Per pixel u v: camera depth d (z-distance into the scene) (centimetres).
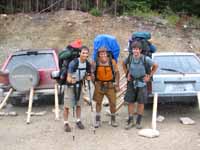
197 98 793
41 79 899
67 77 732
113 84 755
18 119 846
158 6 2209
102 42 824
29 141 693
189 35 1811
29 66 877
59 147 656
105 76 747
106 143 669
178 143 661
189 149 632
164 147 641
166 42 1703
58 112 841
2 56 1541
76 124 767
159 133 716
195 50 1662
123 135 710
